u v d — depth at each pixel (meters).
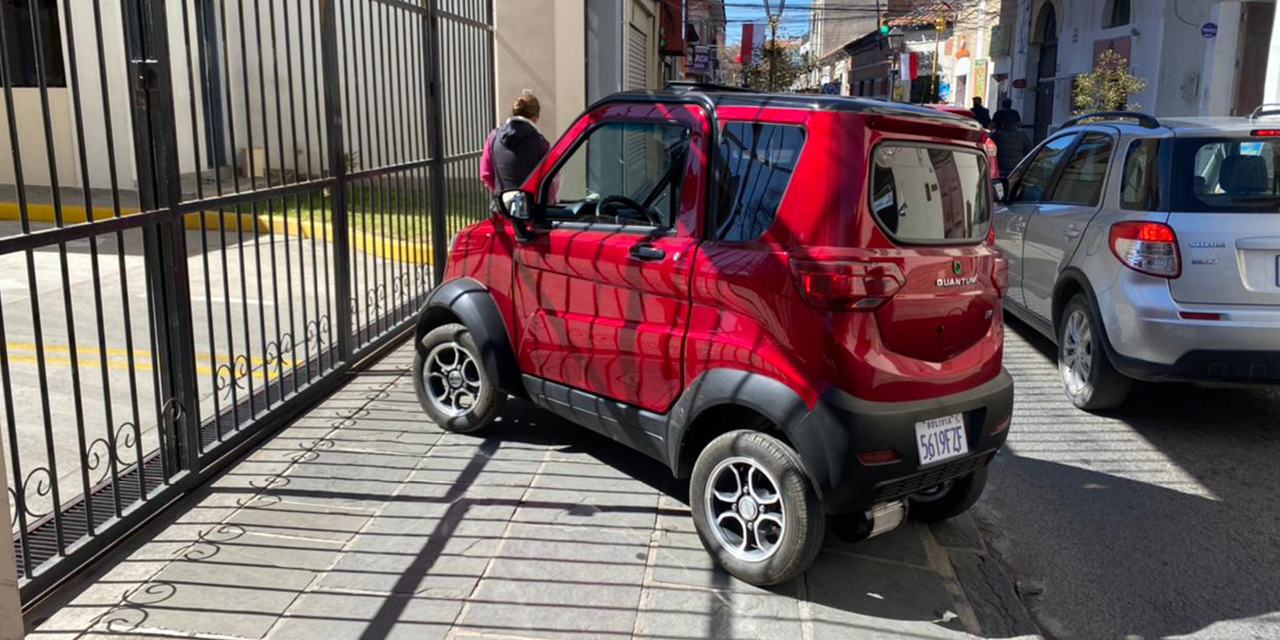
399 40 6.80
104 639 3.12
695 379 3.76
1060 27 27.06
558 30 10.45
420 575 3.61
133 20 3.84
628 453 4.89
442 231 7.45
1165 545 4.26
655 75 21.61
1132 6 21.78
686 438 3.84
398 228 6.84
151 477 4.28
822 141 3.46
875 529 3.57
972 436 3.76
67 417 5.23
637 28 17.36
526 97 7.62
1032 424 5.77
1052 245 6.44
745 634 3.32
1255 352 5.11
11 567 2.56
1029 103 30.09
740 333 3.60
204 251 4.34
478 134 8.37
